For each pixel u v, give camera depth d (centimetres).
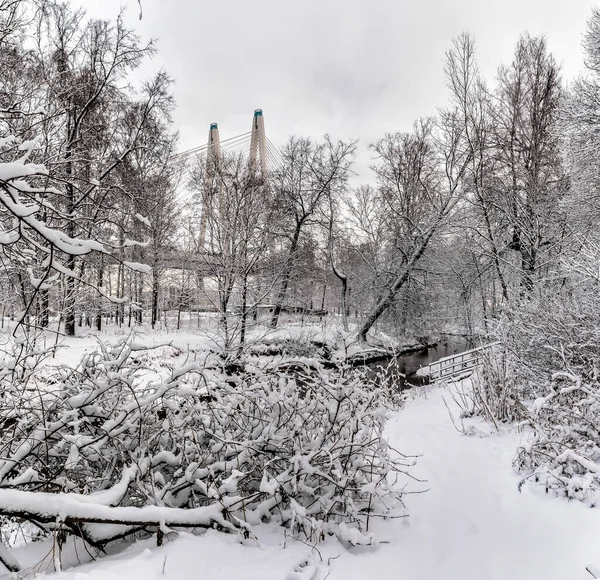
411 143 2545
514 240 1680
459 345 2880
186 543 269
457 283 2138
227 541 284
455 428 645
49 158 525
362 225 2636
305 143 2706
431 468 489
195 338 1875
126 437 360
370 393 397
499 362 695
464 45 1831
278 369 413
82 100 1076
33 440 319
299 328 1977
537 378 685
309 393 398
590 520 336
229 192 1888
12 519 277
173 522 276
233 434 379
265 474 311
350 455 367
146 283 2145
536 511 367
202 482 307
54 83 770
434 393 1040
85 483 335
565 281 980
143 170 1870
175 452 368
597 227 1280
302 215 2706
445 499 408
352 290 2739
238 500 304
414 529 351
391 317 2472
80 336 1591
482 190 1773
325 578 256
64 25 1236
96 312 1675
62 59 1133
